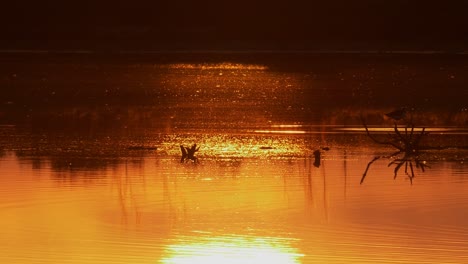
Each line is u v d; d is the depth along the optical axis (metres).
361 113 114.62
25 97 132.88
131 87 145.25
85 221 54.00
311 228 52.50
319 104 125.62
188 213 56.72
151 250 47.62
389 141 91.62
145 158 80.06
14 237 50.41
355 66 180.12
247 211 57.09
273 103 126.25
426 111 117.31
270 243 49.31
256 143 90.38
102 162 77.31
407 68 175.62
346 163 77.31
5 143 89.81
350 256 46.66
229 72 169.38
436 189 64.69
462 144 89.06
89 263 45.31
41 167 74.31
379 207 58.34
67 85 148.12
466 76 163.50
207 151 84.75
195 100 129.50
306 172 72.25
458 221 54.19
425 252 47.03
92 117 112.25
